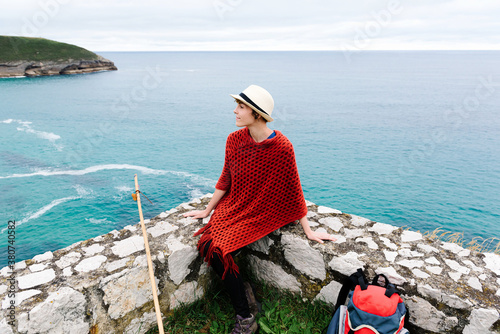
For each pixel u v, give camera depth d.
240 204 2.59
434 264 2.41
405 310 2.12
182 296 2.66
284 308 2.76
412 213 36.47
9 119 73.50
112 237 2.72
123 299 2.31
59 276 2.21
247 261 3.11
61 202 33.53
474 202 39.38
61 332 2.05
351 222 3.02
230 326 2.63
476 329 2.01
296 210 2.64
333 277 2.55
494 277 2.27
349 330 2.10
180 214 3.14
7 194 35.00
